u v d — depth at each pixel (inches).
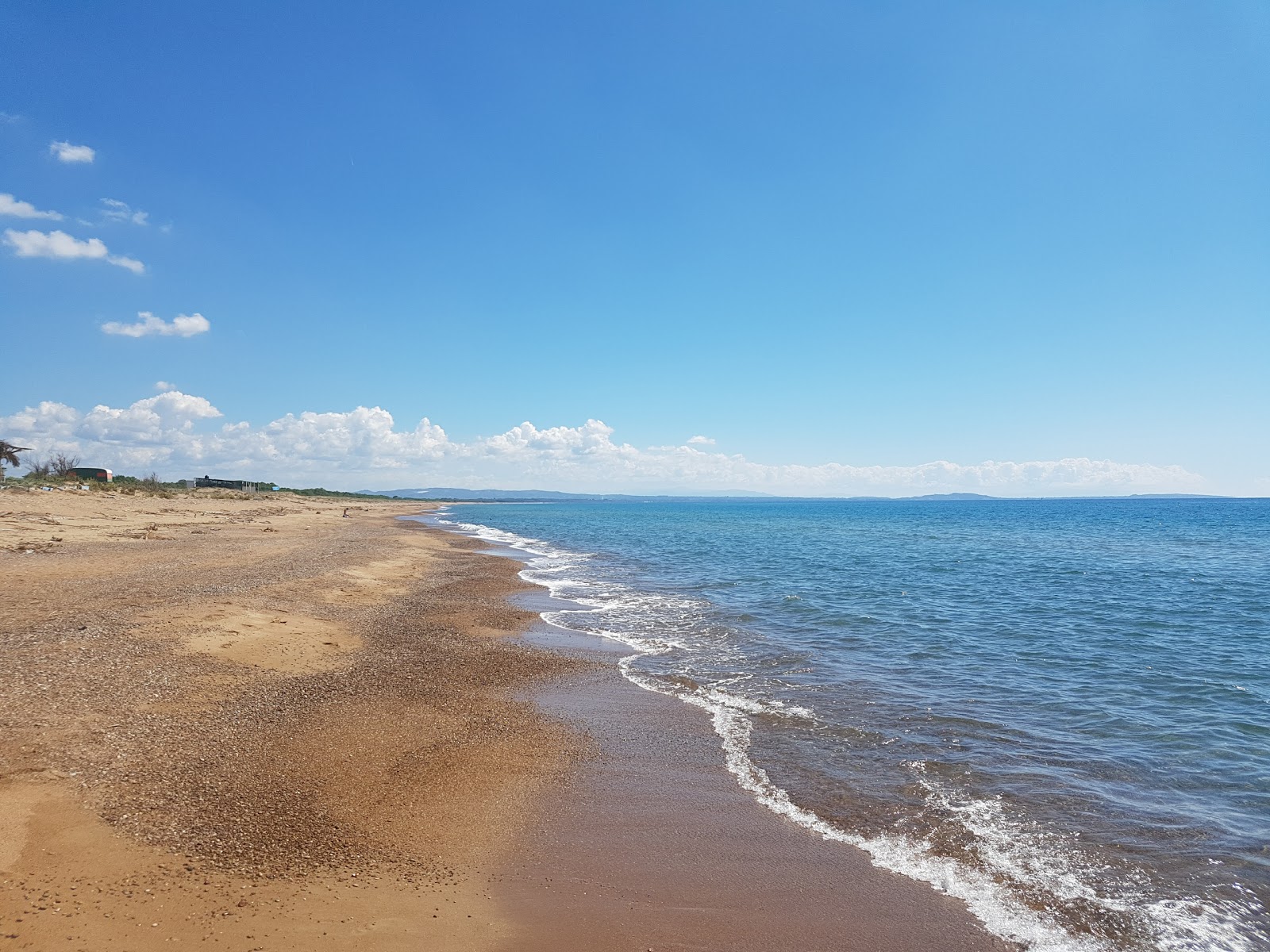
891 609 962.7
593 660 644.7
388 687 515.8
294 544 1509.6
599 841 305.3
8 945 195.3
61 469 2923.2
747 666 632.4
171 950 202.5
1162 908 261.4
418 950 218.4
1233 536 2775.6
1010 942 240.2
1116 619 907.4
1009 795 360.5
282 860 263.1
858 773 388.5
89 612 639.8
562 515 5698.8
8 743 339.9
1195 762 409.7
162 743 362.0
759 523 4220.0
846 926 247.6
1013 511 7534.5
